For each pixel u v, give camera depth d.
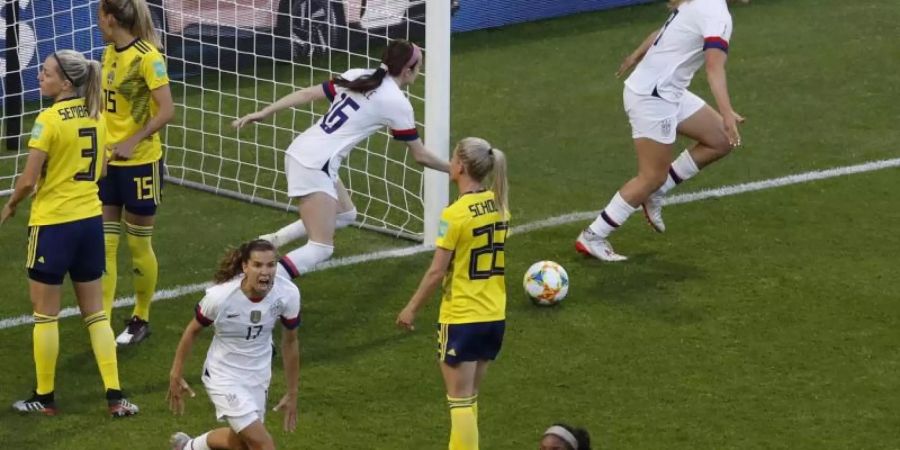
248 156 45.09
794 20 59.84
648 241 37.72
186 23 49.25
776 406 28.45
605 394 29.14
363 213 40.62
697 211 39.78
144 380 29.98
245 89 49.88
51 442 27.17
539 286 33.12
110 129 31.20
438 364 30.72
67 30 48.91
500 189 25.47
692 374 29.94
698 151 36.47
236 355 24.66
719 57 33.97
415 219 40.28
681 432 27.44
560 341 31.62
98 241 28.31
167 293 34.56
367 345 31.67
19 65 44.94
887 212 39.44
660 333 31.98
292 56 47.56
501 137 46.81
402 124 31.88
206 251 37.59
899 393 28.95
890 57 54.84
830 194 40.91
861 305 33.28
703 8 34.31
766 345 31.28
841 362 30.39
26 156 45.03
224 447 25.39
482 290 25.34
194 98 49.19
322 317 33.12
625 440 27.14
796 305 33.38
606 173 43.56
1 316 33.09
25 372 30.28
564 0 60.75
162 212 40.66
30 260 27.84
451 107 49.72
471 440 25.66
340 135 31.89
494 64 54.59
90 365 30.73
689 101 36.25
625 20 60.47
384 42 49.34
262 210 41.09
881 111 48.78
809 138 46.06
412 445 27.08
